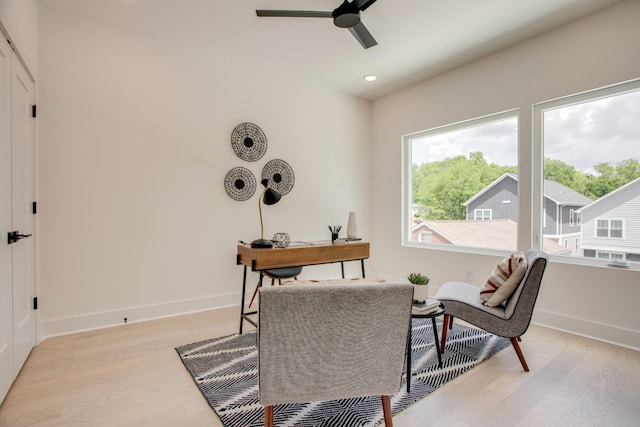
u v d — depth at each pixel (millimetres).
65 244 2641
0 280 1745
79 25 2688
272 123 3752
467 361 2242
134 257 2943
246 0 2482
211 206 3346
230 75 3447
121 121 2875
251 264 2648
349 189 4469
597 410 1701
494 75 3293
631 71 2455
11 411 1669
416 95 4078
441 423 1600
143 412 1672
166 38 3033
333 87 4223
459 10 2580
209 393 1842
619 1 2482
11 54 1951
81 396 1807
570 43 2764
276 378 1293
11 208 1935
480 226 3559
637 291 2449
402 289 1301
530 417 1645
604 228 2686
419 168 4215
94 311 2770
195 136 3248
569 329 2770
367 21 2723
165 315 3092
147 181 3000
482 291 2387
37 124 2484
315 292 1211
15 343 1975
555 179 2957
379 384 1405
